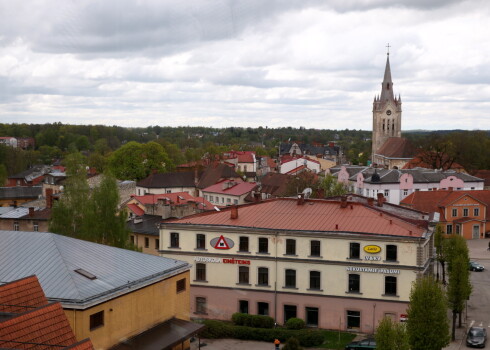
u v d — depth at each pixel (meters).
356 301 61.12
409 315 49.44
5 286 34.75
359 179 144.75
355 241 61.09
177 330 45.22
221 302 65.94
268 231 63.94
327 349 56.03
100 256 45.78
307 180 131.00
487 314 70.06
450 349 57.09
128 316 42.03
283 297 63.62
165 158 180.75
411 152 193.25
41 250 44.00
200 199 113.31
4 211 101.69
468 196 122.81
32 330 30.66
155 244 83.44
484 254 106.81
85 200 74.94
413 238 58.88
